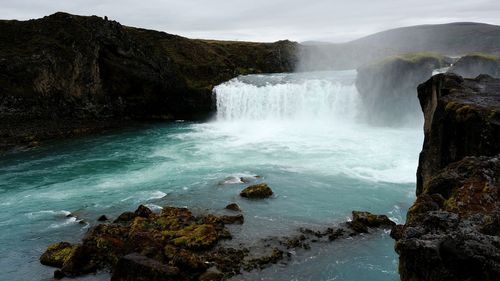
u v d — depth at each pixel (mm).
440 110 17859
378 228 21500
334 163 34125
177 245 19406
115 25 58375
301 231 21375
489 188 9641
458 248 7785
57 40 52469
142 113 60625
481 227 8508
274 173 31875
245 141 44156
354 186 28453
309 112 57781
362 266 17844
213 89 62375
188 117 63156
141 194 28219
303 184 29094
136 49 59875
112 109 58031
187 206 25469
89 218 24359
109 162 37188
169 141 45594
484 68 49438
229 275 17172
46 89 50062
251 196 26500
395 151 37312
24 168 35938
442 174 11078
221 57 84312
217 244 20000
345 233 21000
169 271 16172
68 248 19719
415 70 50750
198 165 35125
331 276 17125
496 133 13914
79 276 17766
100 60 56469
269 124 55125
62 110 52188
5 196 28922
